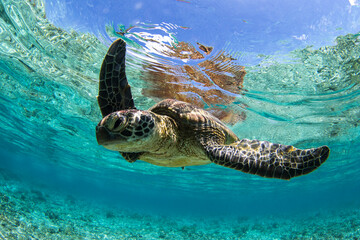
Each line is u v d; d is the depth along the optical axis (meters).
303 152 0.66
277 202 18.33
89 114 2.98
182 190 9.53
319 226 4.29
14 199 3.27
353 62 1.63
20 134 5.34
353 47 1.48
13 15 1.58
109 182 10.30
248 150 0.73
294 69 1.71
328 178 7.27
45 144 5.52
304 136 3.15
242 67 1.68
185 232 4.23
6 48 2.02
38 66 2.19
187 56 1.60
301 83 1.89
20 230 1.95
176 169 5.10
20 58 2.13
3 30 1.79
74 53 1.86
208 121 0.93
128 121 0.63
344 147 3.96
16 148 7.56
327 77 1.81
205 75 1.83
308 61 1.60
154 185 8.89
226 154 0.72
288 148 0.69
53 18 1.51
